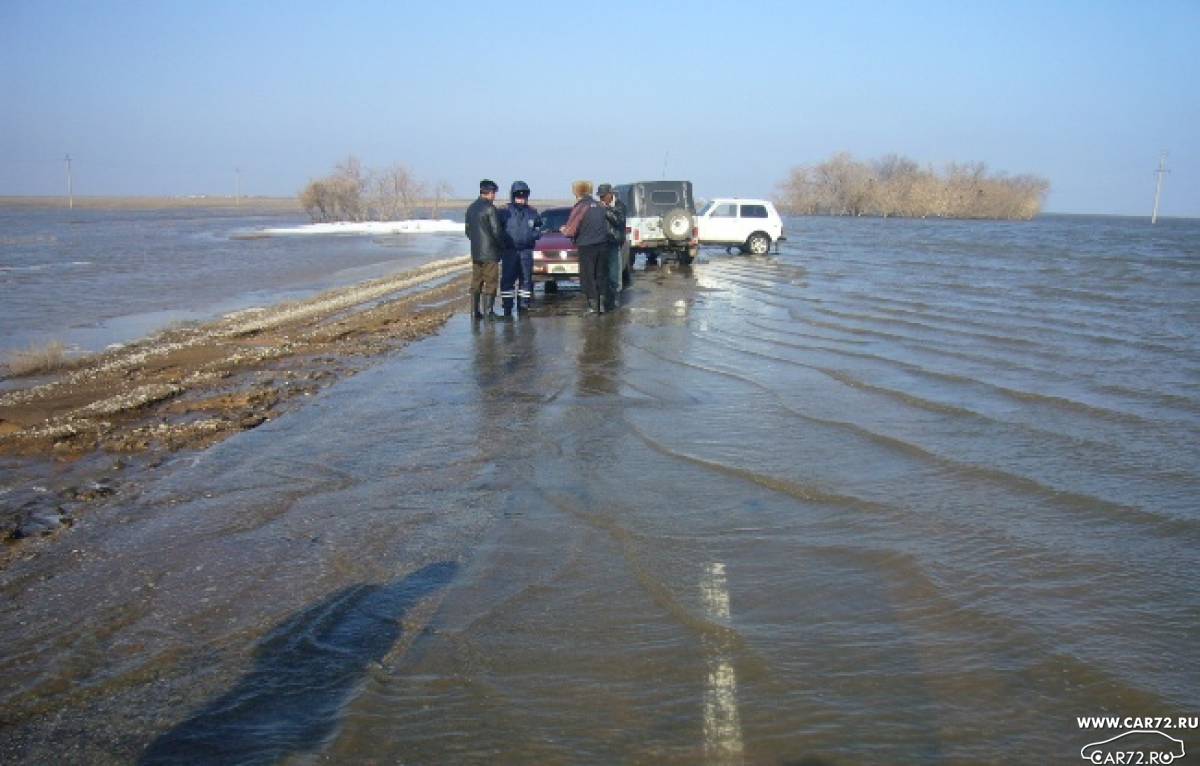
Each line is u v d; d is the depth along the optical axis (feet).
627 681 11.95
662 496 19.56
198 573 15.67
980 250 116.67
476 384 31.89
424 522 18.07
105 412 27.81
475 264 47.52
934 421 26.16
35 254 116.88
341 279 86.84
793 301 57.11
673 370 34.04
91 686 12.01
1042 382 31.78
